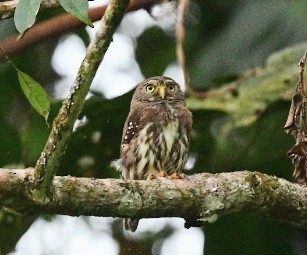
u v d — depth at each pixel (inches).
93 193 306.2
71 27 478.6
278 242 502.9
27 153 468.8
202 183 326.3
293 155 349.4
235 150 459.2
